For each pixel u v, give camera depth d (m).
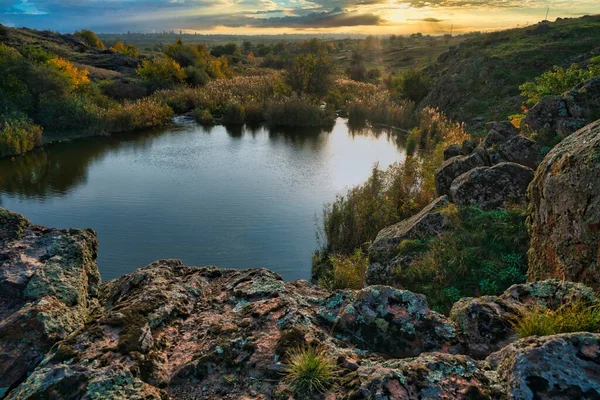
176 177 26.16
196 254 16.45
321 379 3.43
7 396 3.35
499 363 3.49
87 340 3.92
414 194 17.39
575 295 4.42
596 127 6.64
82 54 69.50
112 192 23.53
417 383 3.26
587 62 33.09
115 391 3.27
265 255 16.33
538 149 12.15
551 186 6.71
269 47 131.12
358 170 27.48
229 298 5.24
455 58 54.91
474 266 8.79
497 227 9.39
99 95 45.34
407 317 4.39
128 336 3.99
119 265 15.59
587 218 5.73
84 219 19.91
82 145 33.78
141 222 19.47
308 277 14.78
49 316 4.10
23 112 36.09
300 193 23.38
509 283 8.27
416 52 103.12
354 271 12.28
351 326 4.40
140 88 52.19
